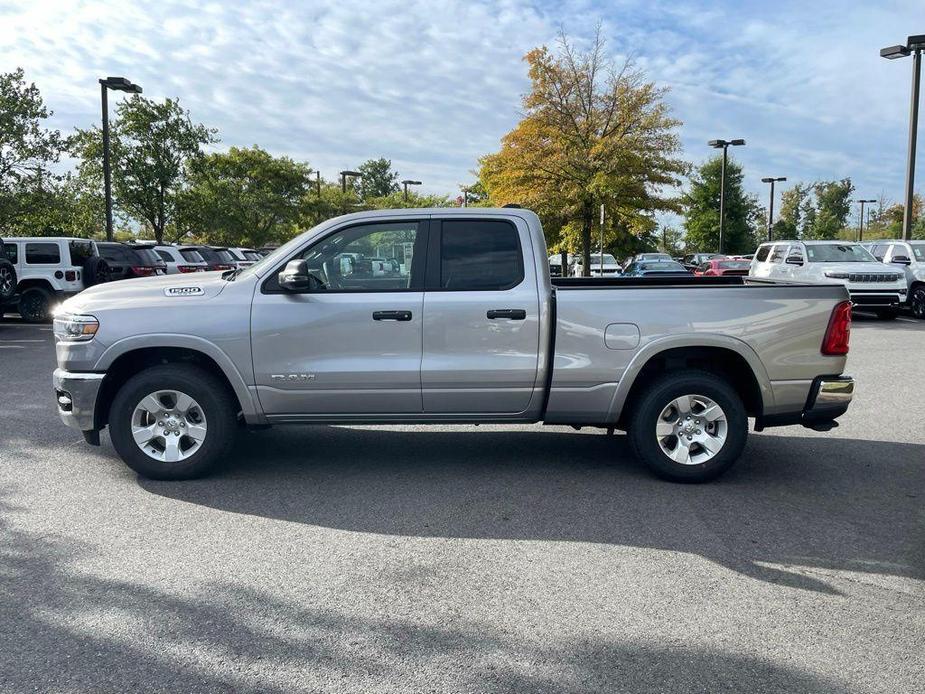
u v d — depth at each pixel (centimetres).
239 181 4612
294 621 346
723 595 376
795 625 346
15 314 1952
